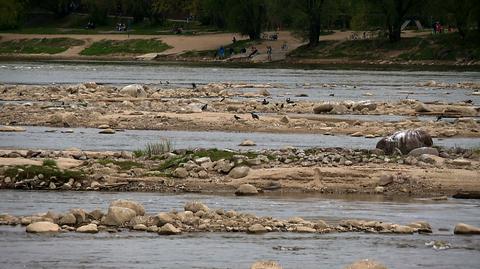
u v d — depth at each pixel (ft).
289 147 206.90
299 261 114.42
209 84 430.20
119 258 114.11
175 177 168.76
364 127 259.80
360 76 536.83
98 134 237.25
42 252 116.06
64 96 338.13
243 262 113.39
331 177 168.66
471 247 123.75
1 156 185.37
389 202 156.25
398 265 113.60
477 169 177.58
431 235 131.23
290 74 553.23
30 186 161.99
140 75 525.75
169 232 127.65
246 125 258.16
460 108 313.32
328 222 138.31
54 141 220.64
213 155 180.75
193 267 110.73
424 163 180.14
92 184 163.02
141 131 246.88
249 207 148.36
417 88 437.99
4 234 124.67
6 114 267.39
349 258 116.37
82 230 127.24
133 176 168.66
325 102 318.24
